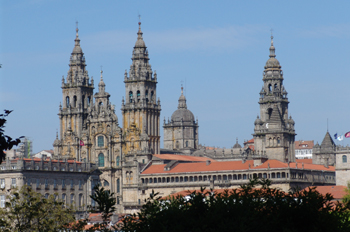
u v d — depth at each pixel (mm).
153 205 93812
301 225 89625
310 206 90688
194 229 86812
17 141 69250
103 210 95625
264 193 96312
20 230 170375
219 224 87062
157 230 89375
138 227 91938
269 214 90875
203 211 92125
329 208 92688
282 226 88625
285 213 90125
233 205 90562
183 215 90062
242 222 86500
